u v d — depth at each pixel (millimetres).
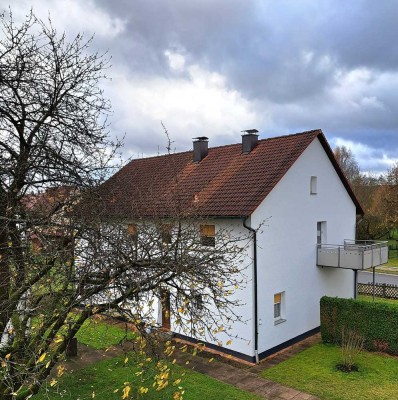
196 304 6426
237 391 10289
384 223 36906
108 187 7961
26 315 6098
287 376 11281
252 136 16188
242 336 12766
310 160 15641
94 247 5871
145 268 5895
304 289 15156
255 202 12727
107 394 9844
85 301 5961
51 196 7297
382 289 21656
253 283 12664
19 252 6367
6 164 7180
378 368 11727
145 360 5906
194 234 7246
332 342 14070
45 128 7809
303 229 15211
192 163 18141
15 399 5727
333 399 9891
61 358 5738
